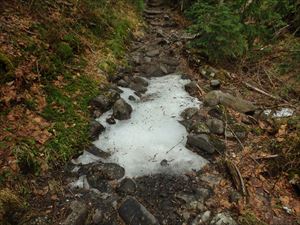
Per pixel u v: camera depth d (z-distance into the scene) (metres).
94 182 1.91
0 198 1.57
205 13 3.38
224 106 2.71
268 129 2.47
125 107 2.54
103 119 2.44
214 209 1.78
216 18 3.21
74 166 2.00
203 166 2.10
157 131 2.41
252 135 2.42
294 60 3.46
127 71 3.25
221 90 3.07
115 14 4.51
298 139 2.14
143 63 3.55
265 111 2.78
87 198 1.79
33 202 1.69
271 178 2.03
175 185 1.93
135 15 5.30
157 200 1.82
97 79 2.83
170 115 2.62
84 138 2.18
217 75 3.30
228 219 1.67
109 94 2.64
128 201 1.75
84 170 1.98
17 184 1.71
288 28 4.42
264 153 2.21
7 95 2.09
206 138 2.27
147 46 4.12
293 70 3.42
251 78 3.37
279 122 2.50
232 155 2.20
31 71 2.37
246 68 3.58
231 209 1.78
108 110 2.56
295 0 4.29
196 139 2.25
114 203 1.77
